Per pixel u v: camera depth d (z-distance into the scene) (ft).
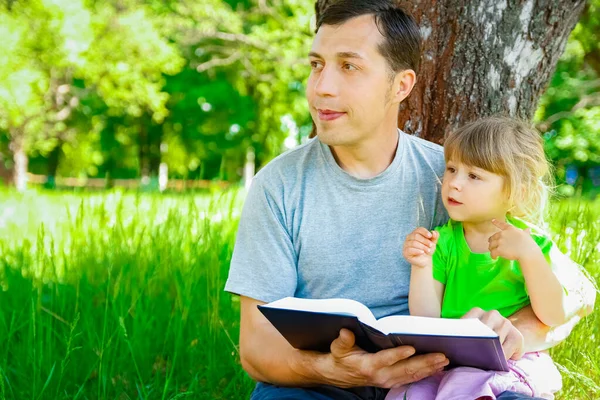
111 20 62.59
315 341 6.91
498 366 6.53
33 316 10.16
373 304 7.90
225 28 61.16
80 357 10.78
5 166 72.38
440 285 7.83
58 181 32.76
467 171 7.64
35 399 9.61
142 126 94.22
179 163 95.40
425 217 8.00
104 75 67.46
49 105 70.03
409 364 6.74
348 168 7.94
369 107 7.49
